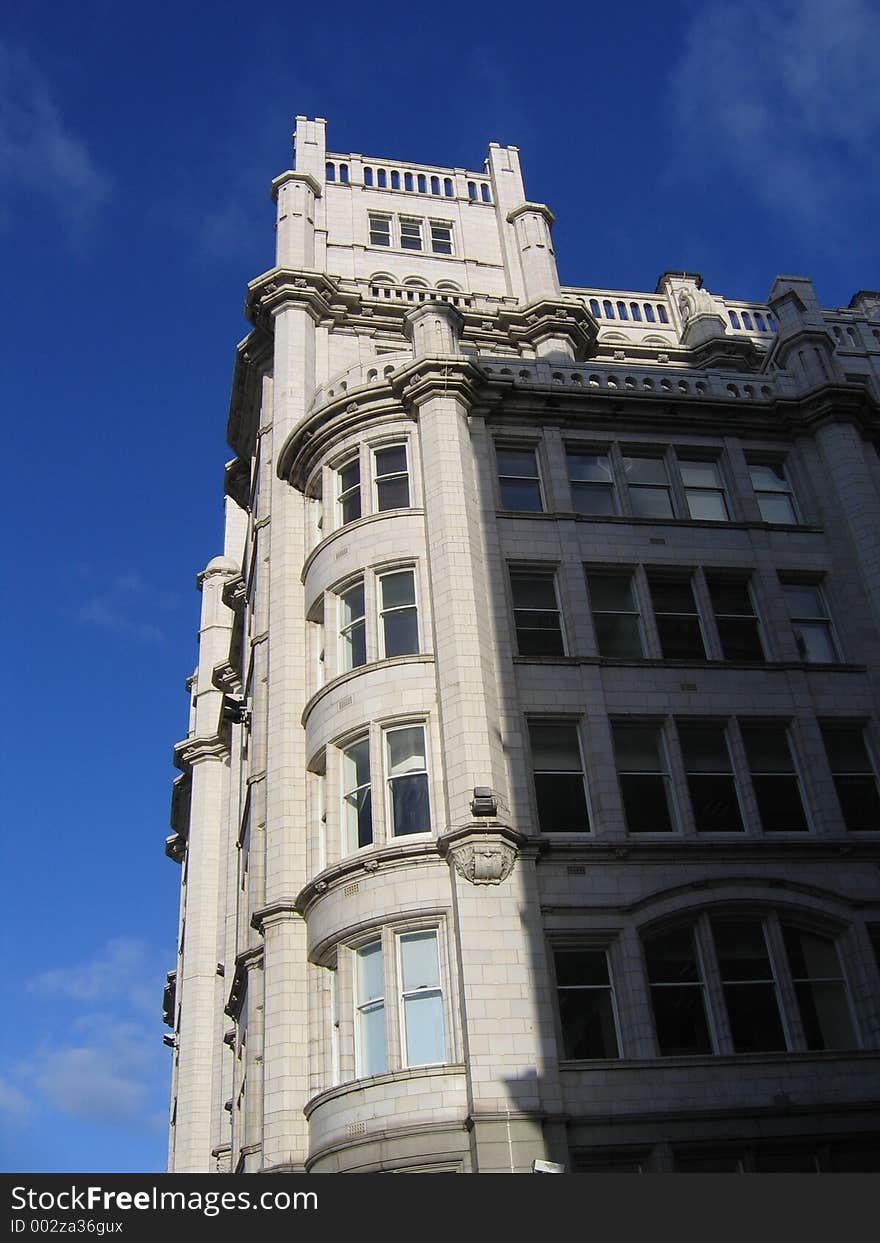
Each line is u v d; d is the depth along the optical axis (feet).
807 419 105.81
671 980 77.46
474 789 77.66
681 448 103.60
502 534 93.81
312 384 118.83
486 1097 68.74
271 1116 78.18
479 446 98.17
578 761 85.35
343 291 127.44
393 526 92.43
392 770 82.89
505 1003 71.87
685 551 96.37
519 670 86.99
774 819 85.87
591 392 102.22
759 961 79.36
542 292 135.85
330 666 90.12
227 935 127.75
